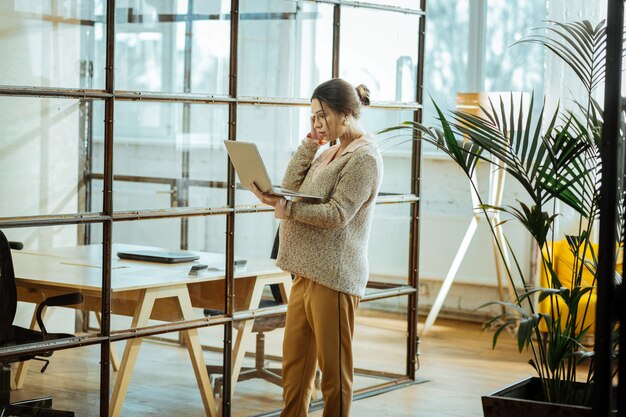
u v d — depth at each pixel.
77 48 3.95
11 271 3.76
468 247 7.74
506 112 7.01
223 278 4.60
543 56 7.63
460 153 3.92
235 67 4.62
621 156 3.45
